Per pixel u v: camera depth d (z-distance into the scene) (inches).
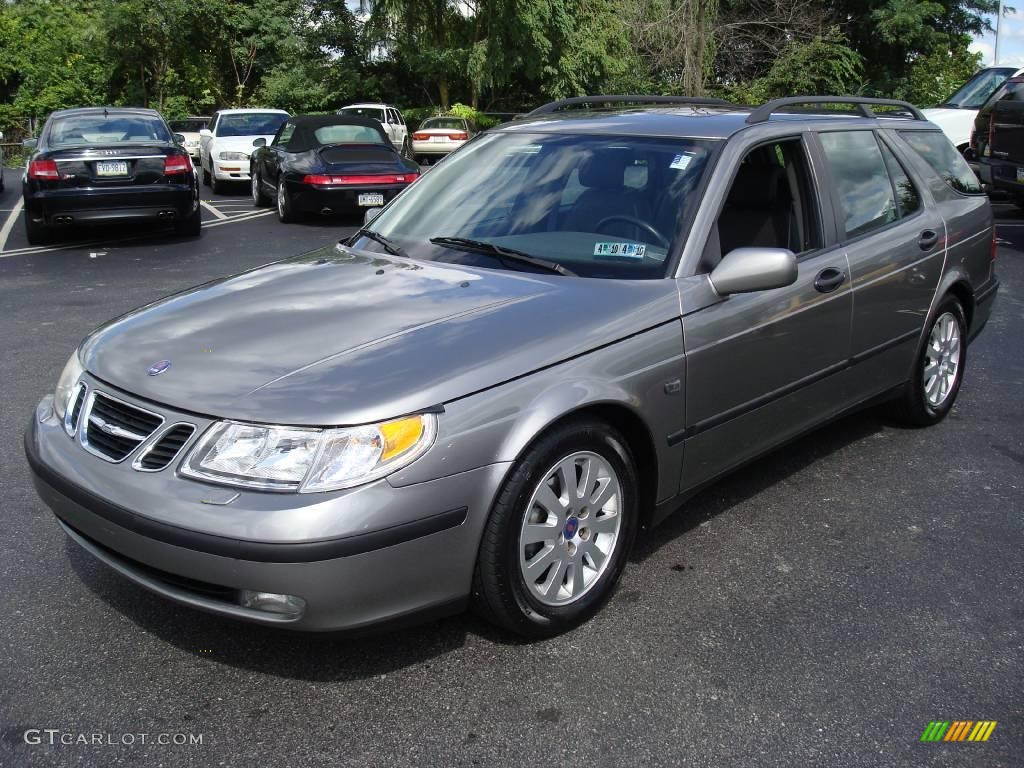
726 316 132.8
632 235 135.9
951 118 575.8
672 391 125.6
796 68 976.3
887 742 99.7
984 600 128.5
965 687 109.1
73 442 114.3
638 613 124.4
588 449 116.8
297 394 101.9
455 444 102.7
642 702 105.9
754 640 118.3
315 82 1423.5
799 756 97.5
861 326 162.4
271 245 441.4
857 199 166.1
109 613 123.2
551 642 117.5
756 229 146.0
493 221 147.1
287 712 104.1
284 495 97.6
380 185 506.9
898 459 179.0
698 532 148.4
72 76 1514.5
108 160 415.8
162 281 347.6
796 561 139.1
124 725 101.9
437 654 114.7
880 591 130.6
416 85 1438.2
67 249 426.3
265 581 97.0
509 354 110.2
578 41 1121.4
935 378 192.9
